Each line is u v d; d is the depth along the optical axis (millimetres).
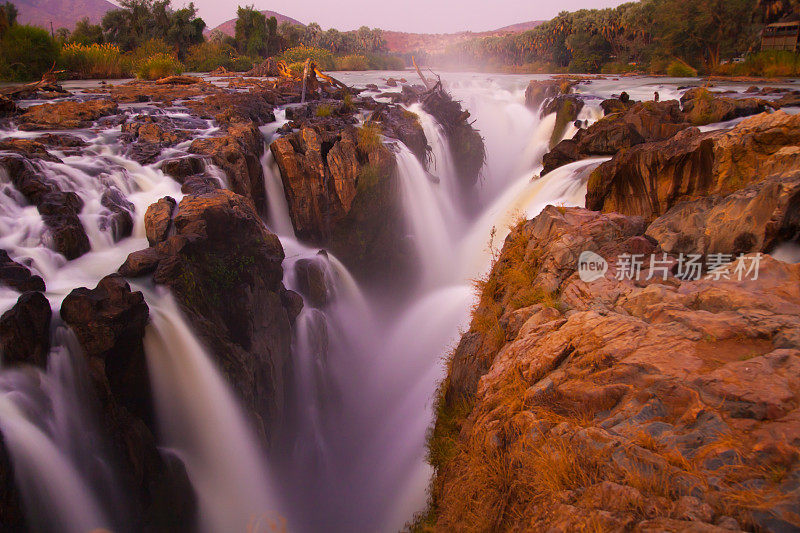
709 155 10867
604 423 4473
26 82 39531
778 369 4344
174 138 19469
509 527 4324
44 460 8000
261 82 42656
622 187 12883
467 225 26453
